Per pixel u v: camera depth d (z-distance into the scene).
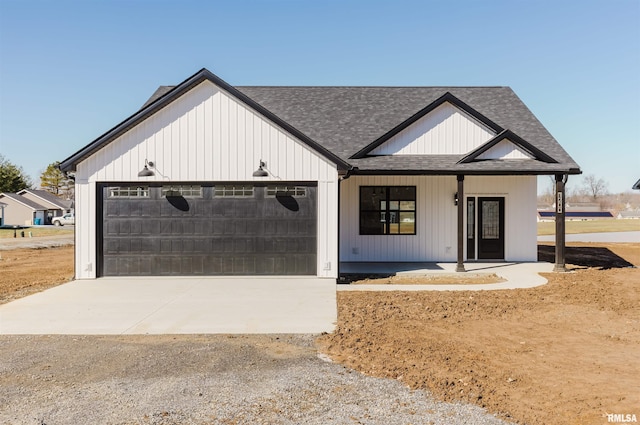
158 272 12.56
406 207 15.63
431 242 15.61
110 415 4.45
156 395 4.92
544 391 5.03
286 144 12.46
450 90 18.08
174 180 12.41
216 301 9.72
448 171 13.42
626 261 16.20
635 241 25.94
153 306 9.28
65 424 4.27
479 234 15.63
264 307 9.17
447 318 8.31
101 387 5.15
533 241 15.59
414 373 5.58
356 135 15.52
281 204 12.58
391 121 16.25
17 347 6.70
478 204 15.64
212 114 12.43
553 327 7.70
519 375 5.51
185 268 12.59
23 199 59.59
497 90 18.09
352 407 4.63
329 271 12.45
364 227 15.57
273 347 6.68
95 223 12.41
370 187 15.57
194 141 12.41
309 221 12.56
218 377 5.46
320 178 12.48
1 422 4.30
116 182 12.46
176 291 10.76
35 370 5.72
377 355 6.27
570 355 6.27
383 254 15.58
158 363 5.97
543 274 13.09
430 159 14.35
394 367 5.79
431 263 15.27
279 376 5.49
